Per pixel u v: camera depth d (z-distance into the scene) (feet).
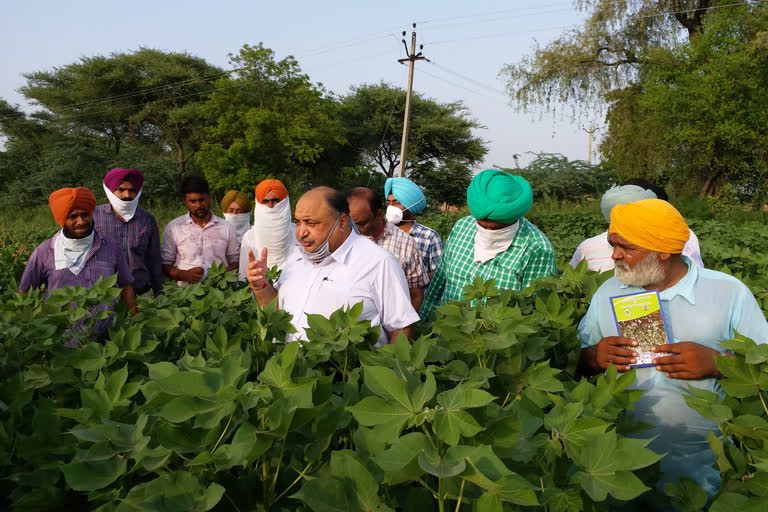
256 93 140.97
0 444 5.46
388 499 4.38
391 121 180.04
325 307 9.32
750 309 7.33
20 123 183.42
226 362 4.48
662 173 99.86
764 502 4.90
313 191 9.31
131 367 7.28
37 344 7.35
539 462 4.68
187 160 177.88
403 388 4.25
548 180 128.67
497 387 6.34
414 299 14.11
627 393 5.97
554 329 7.87
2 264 25.22
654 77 92.27
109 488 4.57
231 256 19.16
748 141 86.38
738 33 86.33
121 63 175.94
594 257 11.96
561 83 104.58
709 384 7.32
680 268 7.60
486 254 12.10
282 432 4.08
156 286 17.92
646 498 6.75
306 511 4.35
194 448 4.28
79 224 12.76
